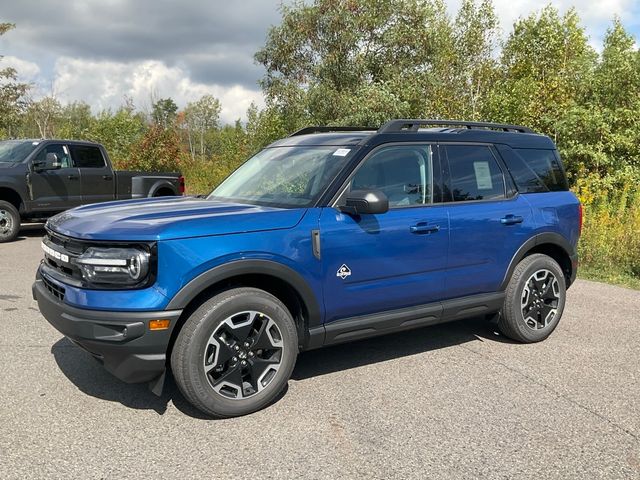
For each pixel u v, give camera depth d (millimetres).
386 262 4059
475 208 4555
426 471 2949
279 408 3697
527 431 3408
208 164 22922
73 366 4352
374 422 3506
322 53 14836
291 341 3701
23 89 28047
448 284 4445
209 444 3211
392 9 14859
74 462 3000
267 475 2895
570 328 5574
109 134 27938
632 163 15039
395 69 15023
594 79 16391
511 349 4922
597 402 3836
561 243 5137
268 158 4824
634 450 3205
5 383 4020
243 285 3713
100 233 3309
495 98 16375
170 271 3260
